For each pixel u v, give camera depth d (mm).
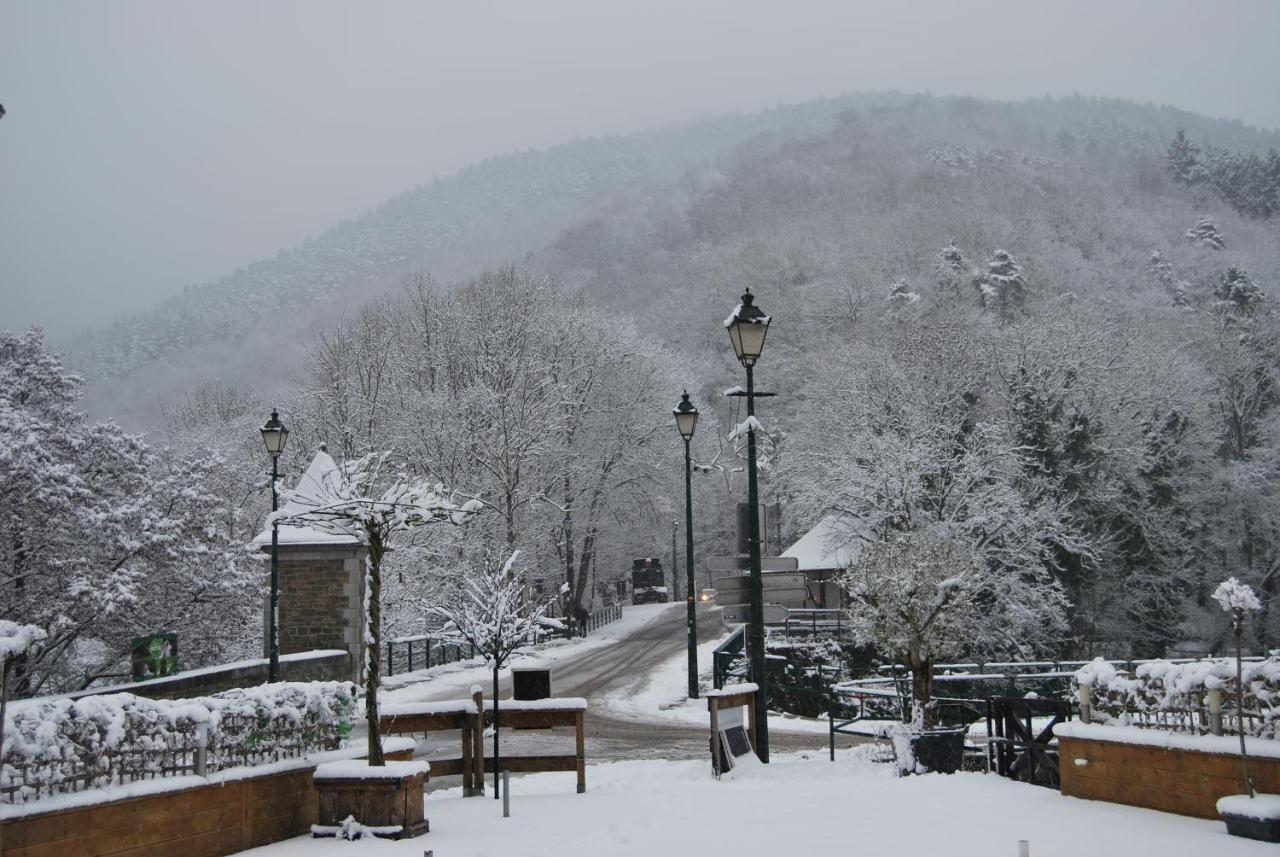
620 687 31312
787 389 82188
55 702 9094
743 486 73438
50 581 26062
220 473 44344
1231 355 65000
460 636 14719
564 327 56375
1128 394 52094
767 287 97688
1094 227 113125
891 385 50188
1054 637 44500
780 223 139625
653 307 109438
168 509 29688
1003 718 14430
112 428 29562
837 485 46531
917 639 15867
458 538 44281
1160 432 53625
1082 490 47656
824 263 104312
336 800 10984
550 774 16219
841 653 35906
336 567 29453
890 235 112188
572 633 50375
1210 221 113562
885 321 77250
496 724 13922
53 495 25297
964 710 20672
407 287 76500
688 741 20953
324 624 29266
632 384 58469
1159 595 50688
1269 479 57219
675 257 136750
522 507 49094
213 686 22094
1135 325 66938
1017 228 107750
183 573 28453
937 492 44844
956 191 138500
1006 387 50000
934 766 14523
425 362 55281
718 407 90875
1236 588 9539
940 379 49938
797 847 9625
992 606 42156
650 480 57000
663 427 57625
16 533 25828
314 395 54344
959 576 16203
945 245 96938
